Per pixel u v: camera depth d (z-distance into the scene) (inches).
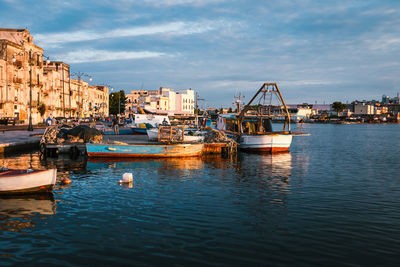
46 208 505.4
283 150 1398.9
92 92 4249.5
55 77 3070.9
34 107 2642.7
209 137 1311.5
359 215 488.4
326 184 719.1
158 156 1103.6
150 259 334.0
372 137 2652.6
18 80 2377.0
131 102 5285.4
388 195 617.3
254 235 402.3
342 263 332.2
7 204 526.3
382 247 371.2
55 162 996.6
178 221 449.4
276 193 625.0
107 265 320.8
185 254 346.3
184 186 676.1
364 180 770.8
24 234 398.0
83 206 518.0
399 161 1135.0
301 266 324.8
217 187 671.1
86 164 964.0
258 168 939.3
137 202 543.8
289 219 465.7
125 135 2043.6
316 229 426.6
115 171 847.1
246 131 1621.6
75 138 1223.5
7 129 1813.5
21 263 323.0
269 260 336.2
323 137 2650.1
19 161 1008.9
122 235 396.2
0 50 2214.6
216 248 362.9
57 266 317.7
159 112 2150.6
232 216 475.8
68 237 389.4
